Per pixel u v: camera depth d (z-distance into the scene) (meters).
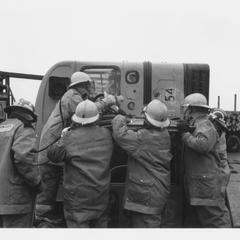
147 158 4.27
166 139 4.36
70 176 4.32
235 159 8.34
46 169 5.07
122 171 4.85
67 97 5.16
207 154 4.46
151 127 4.33
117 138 4.27
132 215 4.37
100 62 6.43
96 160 4.29
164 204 4.35
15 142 4.29
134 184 4.29
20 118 4.45
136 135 4.28
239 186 5.28
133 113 6.47
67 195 4.33
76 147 4.30
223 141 5.03
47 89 6.31
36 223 5.02
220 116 5.09
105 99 4.84
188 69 6.55
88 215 4.27
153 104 4.38
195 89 6.54
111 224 4.70
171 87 6.52
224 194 4.77
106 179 4.35
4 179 4.34
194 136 4.41
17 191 4.35
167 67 6.53
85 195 4.26
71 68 6.38
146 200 4.25
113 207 4.71
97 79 6.44
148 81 6.48
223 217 4.55
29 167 4.29
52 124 5.16
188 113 4.68
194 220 4.69
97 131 4.34
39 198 5.08
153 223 4.27
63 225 5.05
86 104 4.37
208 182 4.44
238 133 10.45
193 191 4.46
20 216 4.41
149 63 6.52
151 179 4.27
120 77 6.46
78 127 4.36
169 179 4.39
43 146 5.13
